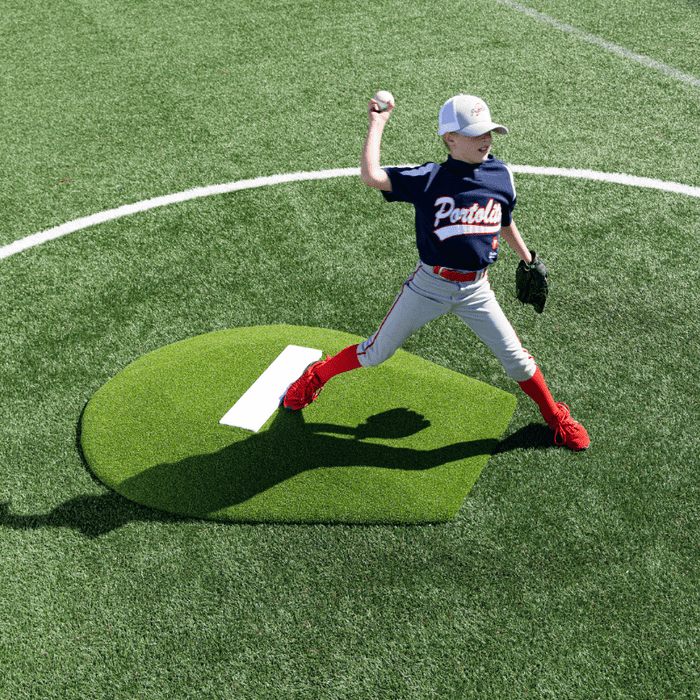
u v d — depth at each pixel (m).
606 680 2.55
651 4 8.45
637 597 2.80
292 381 3.79
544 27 7.96
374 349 3.18
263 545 3.06
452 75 7.03
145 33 8.17
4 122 6.53
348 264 4.75
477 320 3.08
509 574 2.90
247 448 3.45
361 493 3.23
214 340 4.12
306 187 5.53
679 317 4.20
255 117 6.48
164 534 3.12
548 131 6.10
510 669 2.59
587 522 3.08
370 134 2.61
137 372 3.92
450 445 3.44
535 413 3.62
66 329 4.31
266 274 4.69
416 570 2.93
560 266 4.66
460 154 2.70
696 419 3.55
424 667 2.61
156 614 2.83
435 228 2.75
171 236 5.08
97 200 5.49
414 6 8.58
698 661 2.59
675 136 6.00
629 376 3.82
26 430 3.65
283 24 8.27
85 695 2.59
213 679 2.62
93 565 3.01
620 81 6.84
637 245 4.82
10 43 8.04
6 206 5.45
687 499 3.17
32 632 2.78
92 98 6.88
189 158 5.96
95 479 3.38
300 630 2.75
